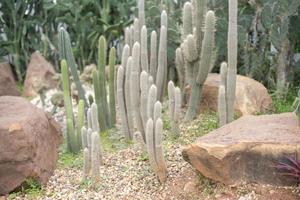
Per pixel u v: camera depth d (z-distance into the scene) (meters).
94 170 3.41
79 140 4.07
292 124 3.28
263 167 2.96
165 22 4.15
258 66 4.79
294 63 4.99
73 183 3.54
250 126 3.28
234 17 3.63
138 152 3.87
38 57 5.80
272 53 4.79
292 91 4.88
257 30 4.79
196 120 4.23
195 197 3.10
